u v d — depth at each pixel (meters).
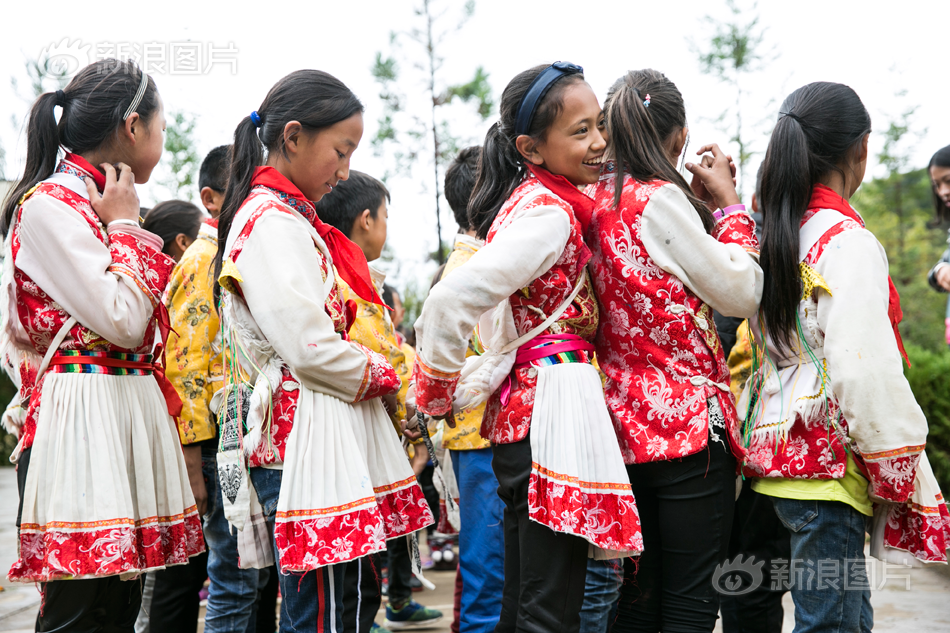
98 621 1.73
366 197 2.62
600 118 1.79
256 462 1.65
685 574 1.67
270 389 1.65
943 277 3.34
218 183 2.55
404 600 3.30
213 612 2.20
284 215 1.65
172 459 1.84
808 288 1.73
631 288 1.68
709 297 1.69
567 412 1.60
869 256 1.67
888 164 8.77
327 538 1.58
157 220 2.91
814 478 1.73
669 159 1.74
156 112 1.89
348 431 1.67
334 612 1.63
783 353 1.82
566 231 1.61
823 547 1.74
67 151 1.83
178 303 2.32
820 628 1.74
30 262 1.69
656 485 1.70
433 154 7.32
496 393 1.74
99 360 1.73
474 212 2.01
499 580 2.36
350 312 1.83
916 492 1.73
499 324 1.71
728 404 1.71
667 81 1.84
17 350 1.84
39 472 1.65
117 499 1.66
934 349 8.33
